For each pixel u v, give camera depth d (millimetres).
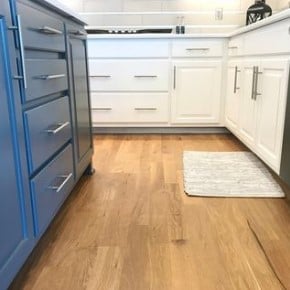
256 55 2092
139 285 1045
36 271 1120
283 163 1605
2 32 869
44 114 1184
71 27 1601
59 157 1367
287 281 1056
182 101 3041
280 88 1655
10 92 911
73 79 1634
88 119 1989
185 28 3346
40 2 1163
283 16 1588
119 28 3346
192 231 1375
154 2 3309
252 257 1187
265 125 1891
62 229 1399
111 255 1209
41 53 1194
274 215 1516
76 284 1054
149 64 2959
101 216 1518
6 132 889
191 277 1079
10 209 913
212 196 1722
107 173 2100
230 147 2678
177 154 2494
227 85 2943
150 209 1584
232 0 3297
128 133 3221
